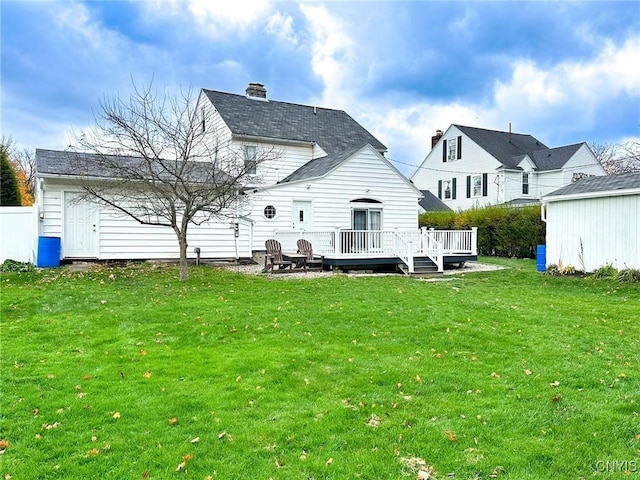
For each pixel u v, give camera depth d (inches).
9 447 145.5
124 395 185.2
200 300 372.2
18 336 270.5
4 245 530.9
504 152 1263.5
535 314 335.3
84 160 560.7
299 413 169.3
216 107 861.8
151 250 616.7
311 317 319.0
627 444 147.0
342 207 743.1
